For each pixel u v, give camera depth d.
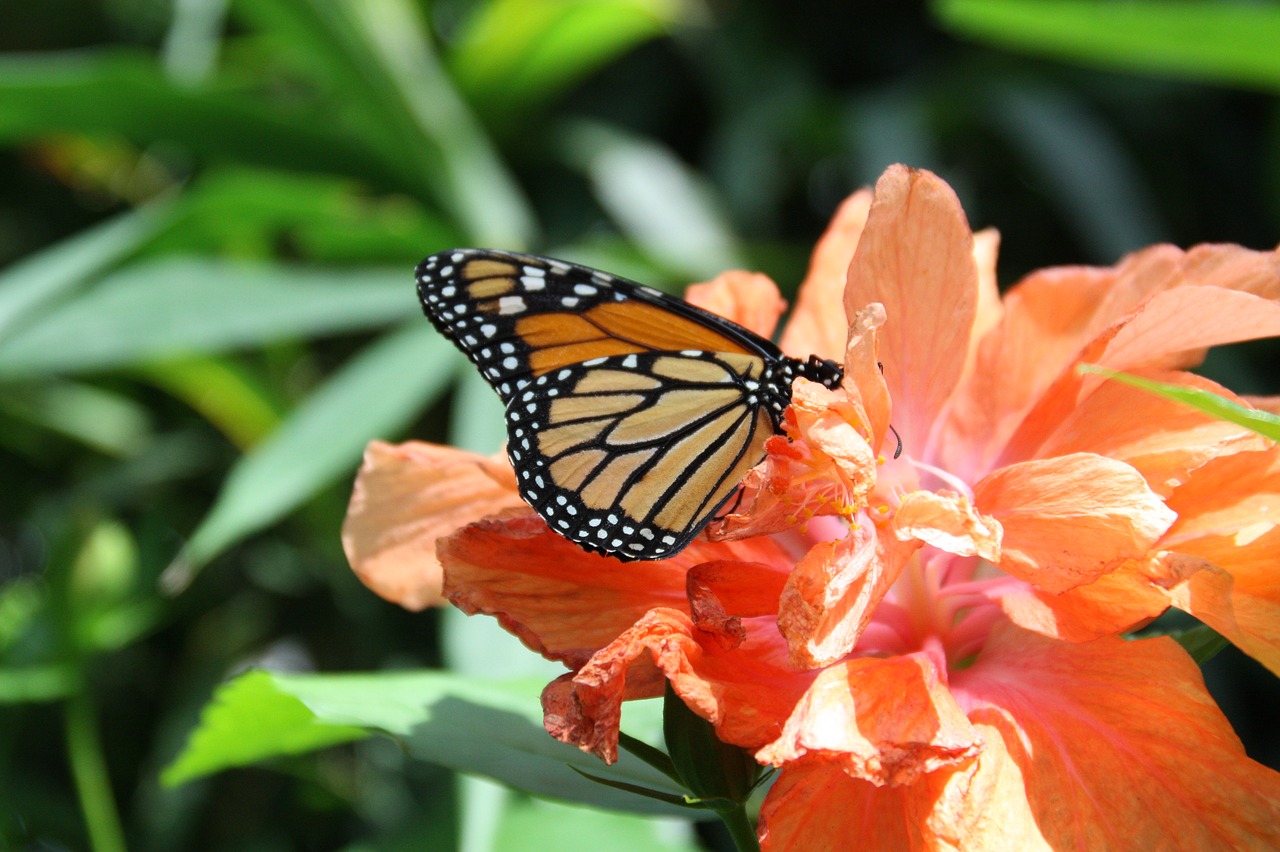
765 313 0.45
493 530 0.42
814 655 0.40
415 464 0.45
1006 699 0.41
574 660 0.42
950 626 0.43
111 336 0.59
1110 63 0.80
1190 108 0.81
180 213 0.62
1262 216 0.80
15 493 0.80
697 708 0.40
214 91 0.67
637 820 0.54
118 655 0.73
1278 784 0.39
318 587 0.74
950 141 0.85
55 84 0.64
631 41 0.79
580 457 0.43
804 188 0.85
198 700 0.69
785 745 0.39
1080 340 0.43
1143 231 0.72
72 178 0.84
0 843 0.58
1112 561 0.40
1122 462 0.40
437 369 0.58
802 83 0.84
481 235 0.69
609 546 0.42
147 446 0.76
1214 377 0.68
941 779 0.40
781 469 0.41
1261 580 0.41
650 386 0.43
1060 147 0.74
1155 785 0.40
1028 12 0.53
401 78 0.68
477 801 0.49
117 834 0.57
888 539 0.41
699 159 0.89
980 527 0.40
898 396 0.43
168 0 0.88
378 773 0.68
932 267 0.43
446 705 0.45
